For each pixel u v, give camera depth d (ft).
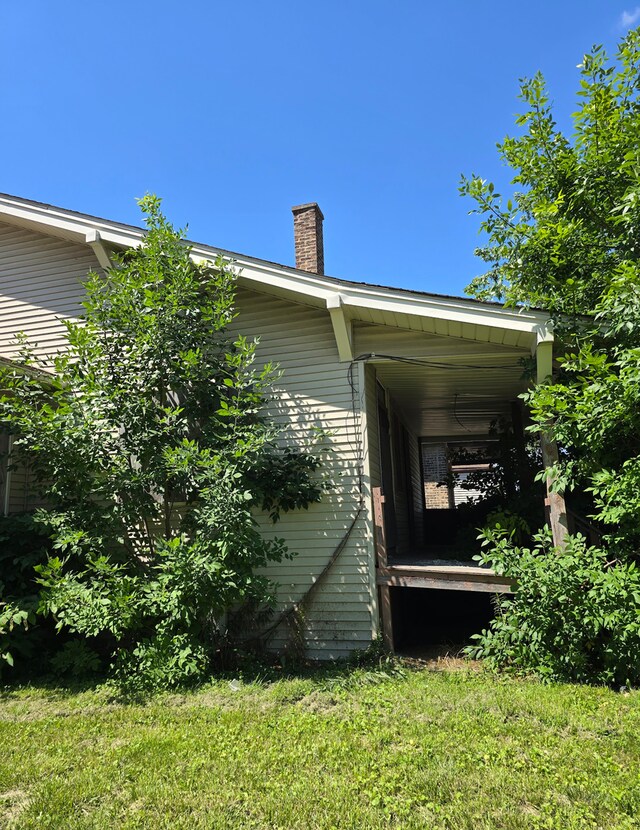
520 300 21.53
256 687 18.49
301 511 24.18
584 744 13.10
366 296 22.15
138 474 21.29
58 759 12.98
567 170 20.47
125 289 22.06
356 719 15.06
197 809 10.59
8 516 23.02
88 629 18.92
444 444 61.93
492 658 19.53
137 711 16.33
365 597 22.89
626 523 17.63
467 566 24.11
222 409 20.27
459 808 10.38
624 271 16.40
